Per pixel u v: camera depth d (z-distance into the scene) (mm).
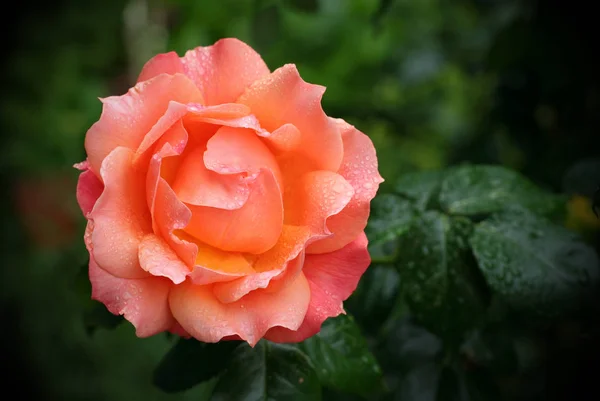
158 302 305
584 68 487
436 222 376
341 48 876
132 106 308
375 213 385
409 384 439
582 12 472
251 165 309
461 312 362
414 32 939
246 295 309
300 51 854
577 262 361
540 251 365
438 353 435
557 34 483
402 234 376
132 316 300
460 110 876
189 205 309
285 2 497
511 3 642
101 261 296
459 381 412
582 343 432
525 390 510
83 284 368
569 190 445
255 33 512
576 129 504
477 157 604
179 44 597
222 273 299
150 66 320
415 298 365
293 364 346
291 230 321
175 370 353
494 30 732
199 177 307
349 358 353
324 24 869
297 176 329
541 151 528
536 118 531
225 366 347
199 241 317
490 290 368
